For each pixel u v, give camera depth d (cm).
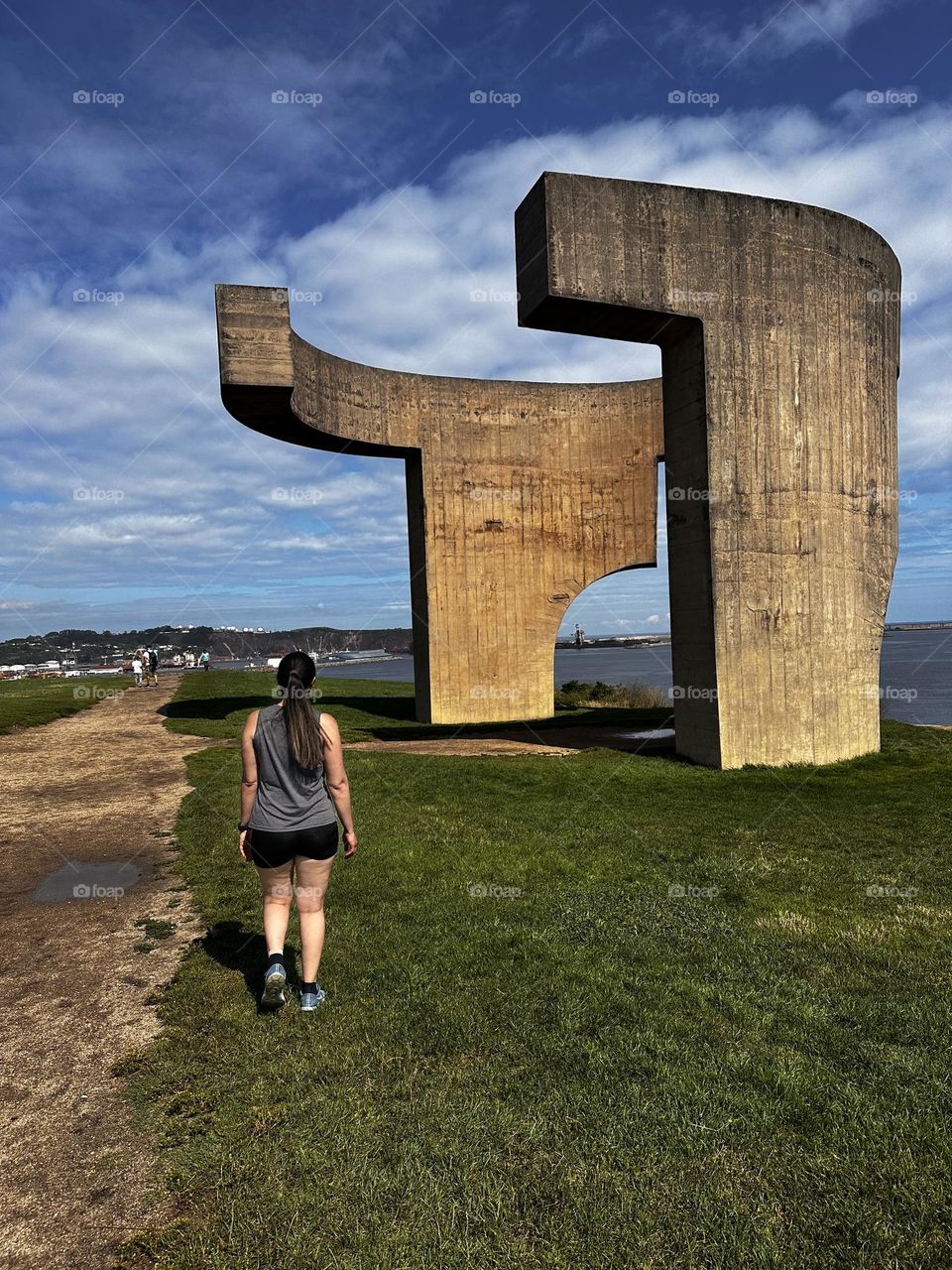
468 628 1977
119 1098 313
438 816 816
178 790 1010
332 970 423
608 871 614
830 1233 233
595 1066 324
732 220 1128
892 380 1332
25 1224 244
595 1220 238
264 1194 253
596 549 2083
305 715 376
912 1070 321
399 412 1908
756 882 591
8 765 1248
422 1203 246
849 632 1220
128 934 502
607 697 2814
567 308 1069
